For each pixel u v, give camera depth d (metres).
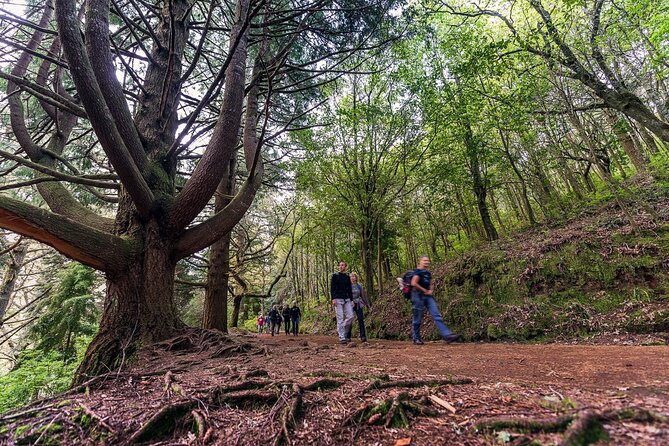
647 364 3.29
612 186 7.79
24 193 12.42
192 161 10.73
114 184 5.34
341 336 6.96
